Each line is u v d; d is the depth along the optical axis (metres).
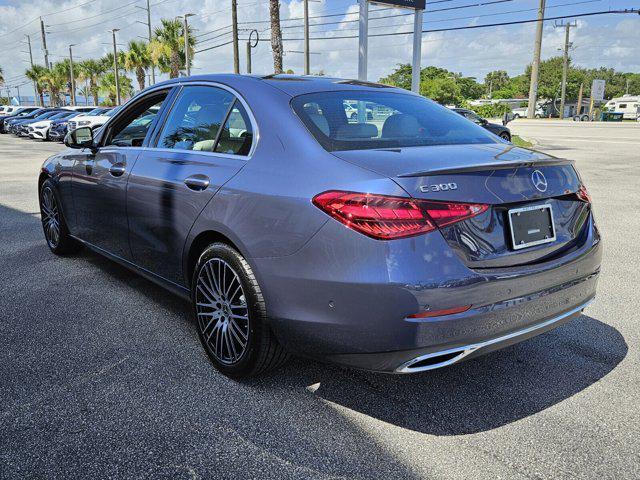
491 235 2.29
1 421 2.44
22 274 4.59
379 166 2.27
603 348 3.25
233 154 2.83
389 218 2.12
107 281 4.42
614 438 2.36
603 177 11.32
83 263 4.93
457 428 2.44
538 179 2.48
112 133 4.00
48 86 65.94
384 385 2.81
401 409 2.59
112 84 54.84
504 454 2.25
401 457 2.23
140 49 43.56
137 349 3.19
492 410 2.58
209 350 2.96
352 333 2.25
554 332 3.48
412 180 2.17
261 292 2.55
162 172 3.22
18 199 8.50
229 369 2.82
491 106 54.97
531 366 3.02
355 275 2.18
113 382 2.80
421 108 3.18
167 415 2.51
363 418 2.51
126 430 2.39
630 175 11.67
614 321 3.66
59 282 4.39
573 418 2.52
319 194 2.29
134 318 3.66
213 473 2.12
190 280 3.14
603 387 2.79
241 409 2.57
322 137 2.55
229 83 3.09
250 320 2.60
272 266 2.45
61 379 2.83
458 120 3.20
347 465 2.18
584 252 2.64
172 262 3.24
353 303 2.21
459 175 2.25
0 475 2.09
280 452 2.26
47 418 2.47
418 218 2.13
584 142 22.86
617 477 2.11
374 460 2.21
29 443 2.29
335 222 2.22
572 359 3.11
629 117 77.25
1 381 2.80
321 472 2.13
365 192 2.17
